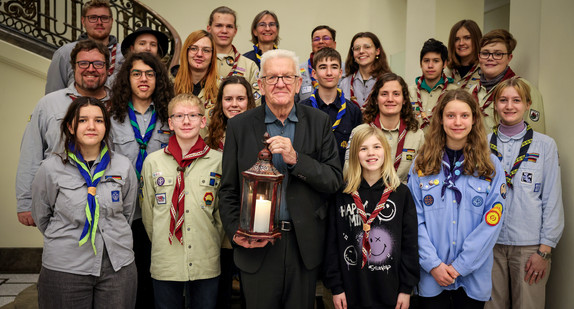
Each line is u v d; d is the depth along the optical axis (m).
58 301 2.40
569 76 3.11
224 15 4.14
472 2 5.23
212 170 2.82
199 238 2.73
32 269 5.14
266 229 2.19
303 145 2.42
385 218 2.61
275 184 2.20
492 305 3.02
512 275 2.99
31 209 2.75
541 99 3.30
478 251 2.57
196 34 3.50
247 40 7.82
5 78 5.17
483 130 2.73
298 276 2.40
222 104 3.26
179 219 2.70
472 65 3.90
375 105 3.31
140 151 2.98
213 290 2.79
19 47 5.14
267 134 2.21
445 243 2.67
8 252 5.12
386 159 2.65
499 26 8.75
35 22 5.43
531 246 2.93
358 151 2.63
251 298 2.38
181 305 2.80
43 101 3.05
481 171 2.68
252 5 7.82
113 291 2.51
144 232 3.04
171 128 2.84
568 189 3.11
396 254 2.59
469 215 2.67
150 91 3.04
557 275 3.19
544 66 3.35
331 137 2.51
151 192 2.79
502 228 2.97
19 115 5.20
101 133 2.55
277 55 2.36
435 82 3.84
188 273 2.68
